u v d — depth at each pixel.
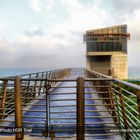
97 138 5.81
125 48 45.19
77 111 5.41
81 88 5.38
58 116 7.99
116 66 43.66
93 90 15.53
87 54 46.16
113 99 6.88
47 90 6.02
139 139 5.22
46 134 5.87
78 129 5.42
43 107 9.65
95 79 5.83
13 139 5.70
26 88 9.86
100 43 45.22
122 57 43.94
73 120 7.39
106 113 8.38
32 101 10.98
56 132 6.30
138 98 3.95
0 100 7.27
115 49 44.66
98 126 6.63
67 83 22.86
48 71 17.84
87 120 7.47
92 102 10.88
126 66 44.31
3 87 7.04
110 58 45.09
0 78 6.16
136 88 3.98
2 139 5.70
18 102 5.70
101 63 46.22
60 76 28.97
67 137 5.82
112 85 6.64
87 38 45.94
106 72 45.56
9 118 7.71
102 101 10.41
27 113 8.46
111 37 44.91
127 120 5.88
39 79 5.89
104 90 9.88
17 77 5.71
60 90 16.39
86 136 5.61
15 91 5.70
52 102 10.80
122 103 5.97
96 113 8.42
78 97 5.39
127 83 4.80
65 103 10.52
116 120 7.17
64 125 6.04
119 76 43.38
